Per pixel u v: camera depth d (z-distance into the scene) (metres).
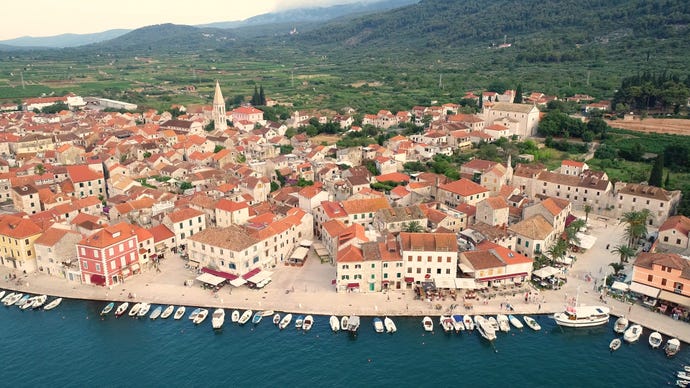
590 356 110.38
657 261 125.31
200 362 109.69
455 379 104.44
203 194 182.75
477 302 128.25
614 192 190.25
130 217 167.00
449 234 135.75
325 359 110.31
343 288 133.62
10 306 130.25
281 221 155.75
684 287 121.81
